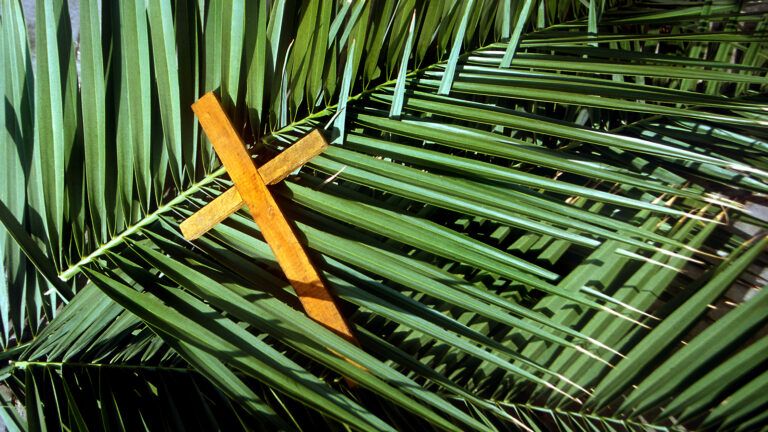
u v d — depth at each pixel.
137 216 1.02
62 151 0.98
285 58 1.03
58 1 0.99
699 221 1.17
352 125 1.06
